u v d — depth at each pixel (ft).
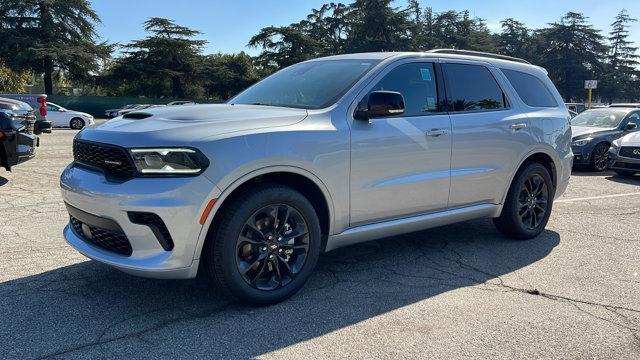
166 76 231.30
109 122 13.39
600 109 45.91
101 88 237.04
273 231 12.55
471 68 17.20
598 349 10.94
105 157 12.02
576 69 292.81
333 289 13.91
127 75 228.43
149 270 11.28
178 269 11.43
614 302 13.39
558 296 13.71
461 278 14.93
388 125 14.35
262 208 12.21
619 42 311.47
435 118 15.56
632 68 308.81
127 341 10.92
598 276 15.30
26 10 200.44
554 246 18.33
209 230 11.90
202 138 11.49
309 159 12.71
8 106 29.89
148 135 11.49
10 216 20.88
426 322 12.03
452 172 15.93
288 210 12.67
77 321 11.76
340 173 13.37
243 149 11.76
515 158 17.78
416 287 14.16
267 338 11.16
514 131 17.62
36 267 15.01
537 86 19.52
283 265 12.89
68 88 262.06
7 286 13.60
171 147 11.21
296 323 11.87
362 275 15.02
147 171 11.29
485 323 12.02
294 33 247.50
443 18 283.18
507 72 18.43
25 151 26.50
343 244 14.15
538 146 18.47
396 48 245.65
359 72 14.79
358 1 250.16
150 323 11.73
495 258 16.83
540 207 19.19
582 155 40.14
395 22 245.24
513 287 14.30
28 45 194.59
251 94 16.25
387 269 15.56
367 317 12.25
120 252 11.95
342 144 13.33
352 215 13.88
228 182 11.55
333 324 11.86
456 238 19.06
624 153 35.83
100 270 14.82
